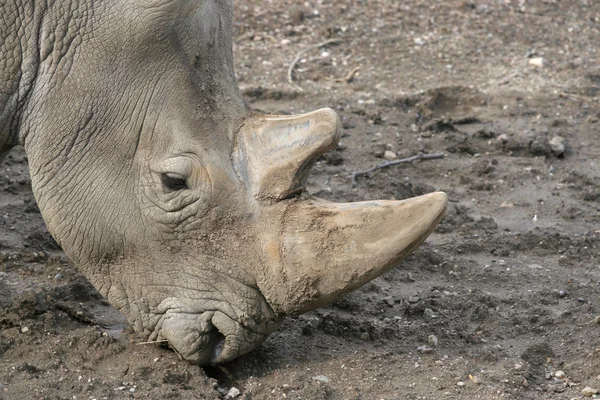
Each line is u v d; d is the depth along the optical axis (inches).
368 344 533.3
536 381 507.2
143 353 506.3
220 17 484.1
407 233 434.0
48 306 551.2
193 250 472.4
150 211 472.7
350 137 853.2
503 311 583.2
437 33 1101.7
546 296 603.5
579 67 1024.2
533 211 740.0
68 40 476.1
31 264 620.4
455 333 549.0
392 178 773.3
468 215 728.3
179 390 474.6
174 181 467.8
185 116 467.8
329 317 549.6
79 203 480.1
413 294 600.1
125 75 471.2
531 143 839.1
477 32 1107.3
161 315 482.3
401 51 1053.8
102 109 473.7
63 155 479.8
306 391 477.4
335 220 446.0
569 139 870.4
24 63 483.5
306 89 957.2
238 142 466.3
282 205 455.8
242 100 482.3
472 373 504.4
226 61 484.1
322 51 1047.6
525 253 670.5
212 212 464.1
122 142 473.7
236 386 487.2
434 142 848.3
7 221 675.4
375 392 484.7
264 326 475.2
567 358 530.9
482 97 949.2
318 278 448.8
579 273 640.4
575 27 1133.1
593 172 810.2
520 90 968.3
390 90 960.9
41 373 489.1
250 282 466.6
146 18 463.5
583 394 492.4
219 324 472.4
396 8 1162.6
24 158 789.2
